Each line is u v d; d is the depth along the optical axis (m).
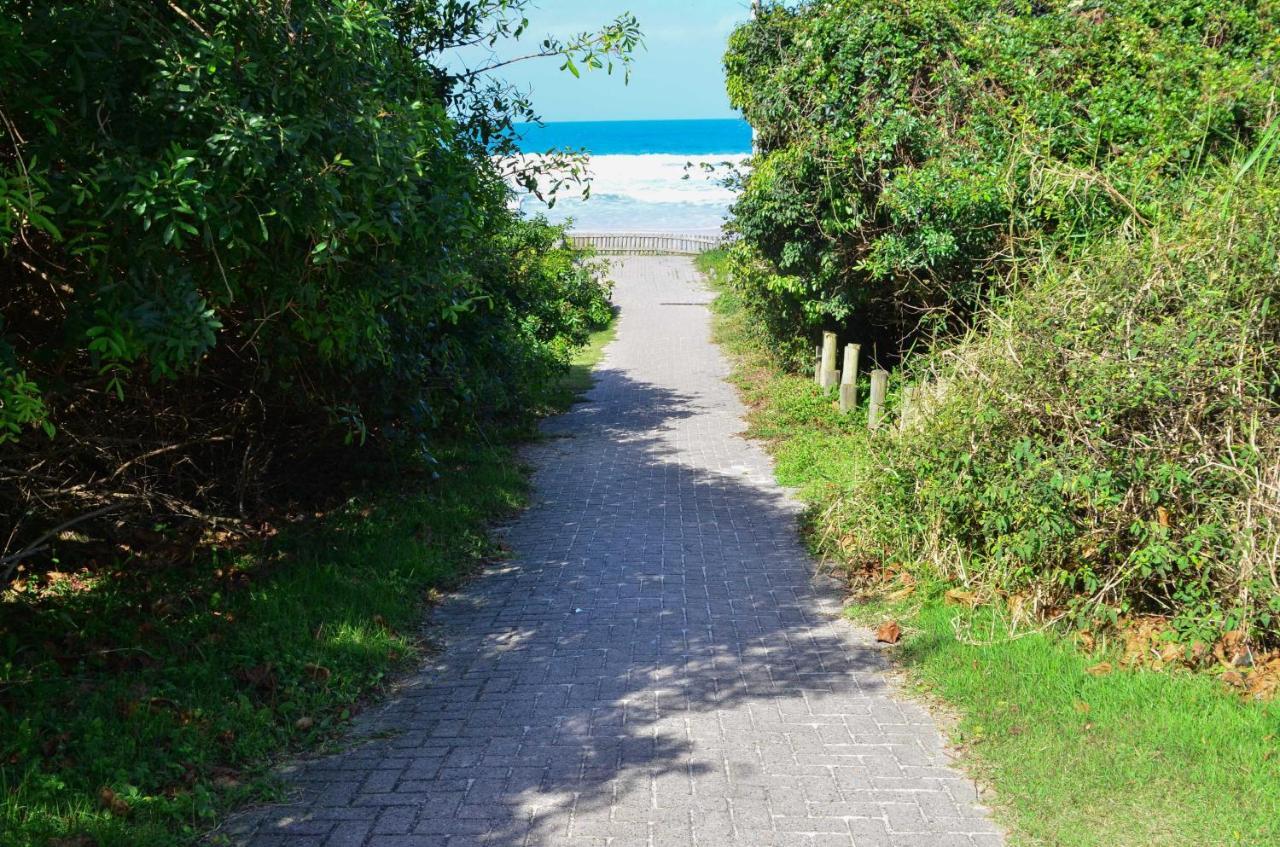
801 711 5.22
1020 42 12.36
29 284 5.47
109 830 3.85
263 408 7.77
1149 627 5.75
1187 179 8.14
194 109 4.53
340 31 5.00
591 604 7.12
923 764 4.59
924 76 13.23
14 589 6.50
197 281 5.14
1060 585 6.14
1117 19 12.09
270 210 4.71
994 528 6.49
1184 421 5.80
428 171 6.18
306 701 5.34
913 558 7.24
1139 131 10.92
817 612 6.85
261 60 4.88
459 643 6.43
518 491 10.66
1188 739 4.51
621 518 9.61
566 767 4.62
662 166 114.12
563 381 19.58
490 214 9.12
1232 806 4.00
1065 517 5.97
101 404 6.95
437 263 6.30
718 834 3.99
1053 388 6.29
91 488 7.20
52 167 4.59
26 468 6.31
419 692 5.64
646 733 4.99
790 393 16.00
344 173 4.98
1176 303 6.36
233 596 6.76
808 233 14.30
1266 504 5.32
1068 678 5.25
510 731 5.05
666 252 50.38
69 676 5.30
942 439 6.93
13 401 4.03
